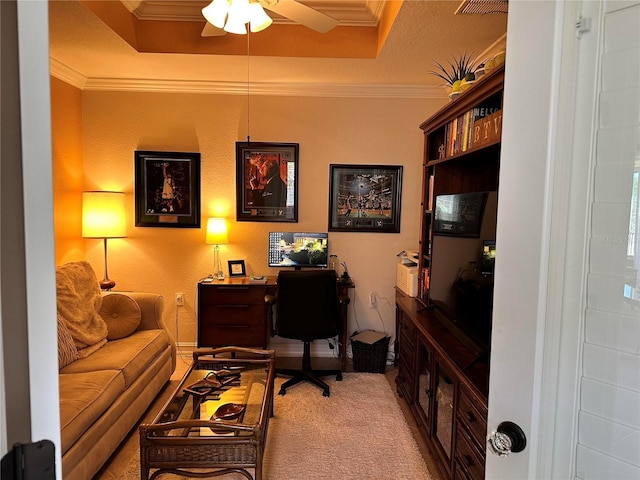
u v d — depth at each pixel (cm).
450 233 221
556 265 66
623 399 64
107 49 275
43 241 49
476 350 187
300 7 189
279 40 280
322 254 359
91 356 237
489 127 185
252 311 328
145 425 167
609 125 63
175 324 367
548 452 69
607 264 64
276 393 291
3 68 45
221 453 168
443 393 196
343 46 280
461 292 201
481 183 253
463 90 218
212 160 357
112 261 361
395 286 360
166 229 361
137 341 265
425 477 200
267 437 232
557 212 66
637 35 60
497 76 168
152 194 357
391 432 240
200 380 223
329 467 207
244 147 356
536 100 67
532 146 68
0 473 45
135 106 351
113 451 209
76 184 344
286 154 358
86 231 333
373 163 360
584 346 66
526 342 69
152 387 262
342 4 257
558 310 67
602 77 63
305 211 362
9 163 46
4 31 45
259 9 179
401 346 286
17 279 47
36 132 48
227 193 360
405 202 363
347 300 307
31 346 48
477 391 149
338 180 360
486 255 173
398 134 358
